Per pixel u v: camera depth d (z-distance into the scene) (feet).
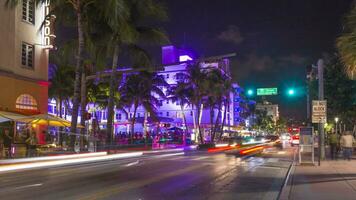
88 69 138.00
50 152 95.86
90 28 113.80
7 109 104.68
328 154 116.26
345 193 42.83
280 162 90.12
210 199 40.57
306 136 79.41
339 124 205.46
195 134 269.64
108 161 90.43
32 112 116.47
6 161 76.43
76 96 101.19
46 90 123.65
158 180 55.52
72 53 117.70
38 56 121.08
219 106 258.78
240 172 67.87
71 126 101.35
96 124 177.06
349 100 116.16
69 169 71.05
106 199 39.73
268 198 41.60
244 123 474.90
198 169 72.13
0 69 106.32
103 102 214.48
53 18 123.13
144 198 40.55
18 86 112.47
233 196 42.68
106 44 121.60
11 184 50.57
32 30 119.34
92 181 53.88
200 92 238.89
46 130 117.39
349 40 60.34
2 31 107.45
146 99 233.76
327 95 120.06
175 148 163.22
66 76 193.47
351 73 62.85
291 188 46.50
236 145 204.13
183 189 47.26
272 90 127.95
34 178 57.26
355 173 63.31
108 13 97.19
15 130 108.47
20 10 114.62
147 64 125.39
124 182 52.95
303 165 77.61
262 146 195.42
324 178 56.80
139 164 82.38
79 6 99.76
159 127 258.98
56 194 42.60
